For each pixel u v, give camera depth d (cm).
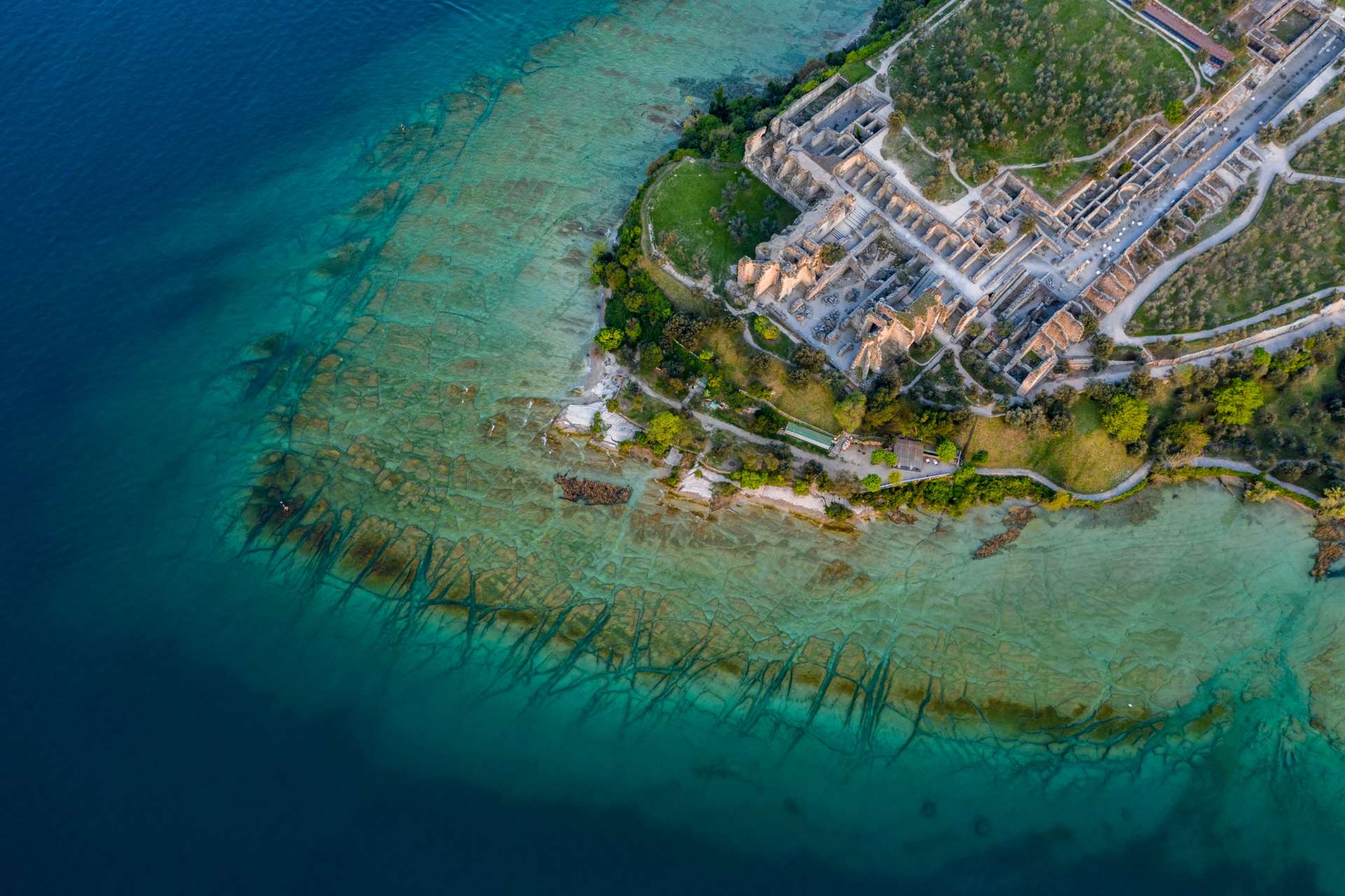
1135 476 11012
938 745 9869
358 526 11238
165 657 10412
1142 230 11969
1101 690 10088
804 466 11188
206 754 9681
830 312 11762
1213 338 11212
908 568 10775
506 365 12456
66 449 12081
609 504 11238
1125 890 9131
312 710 10012
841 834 9394
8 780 9494
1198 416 11144
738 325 11756
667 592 10656
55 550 11281
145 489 11725
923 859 9275
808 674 10206
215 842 9106
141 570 11088
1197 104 12400
